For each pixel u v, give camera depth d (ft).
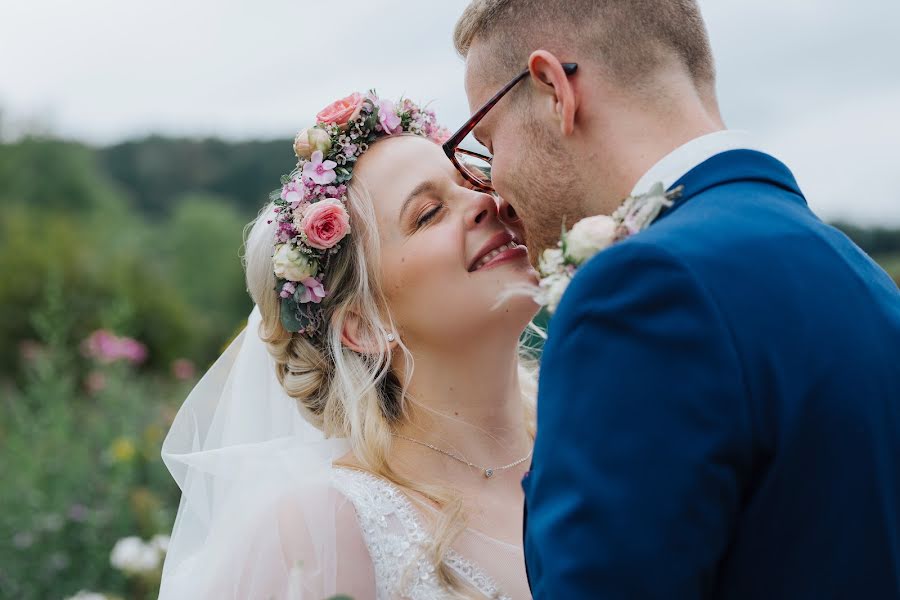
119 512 18.38
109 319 27.66
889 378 5.08
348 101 8.28
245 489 7.70
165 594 8.14
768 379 4.83
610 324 4.98
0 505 18.74
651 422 4.78
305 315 8.30
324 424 8.45
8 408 30.55
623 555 4.67
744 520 4.89
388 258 7.88
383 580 7.05
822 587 4.83
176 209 139.85
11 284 49.08
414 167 7.96
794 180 5.90
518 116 6.34
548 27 6.11
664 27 5.94
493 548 7.36
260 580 7.07
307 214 7.88
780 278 5.04
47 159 119.14
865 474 4.87
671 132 5.85
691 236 5.11
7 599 16.79
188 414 9.03
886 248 28.91
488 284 7.67
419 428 7.98
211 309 95.61
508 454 8.14
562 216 6.30
